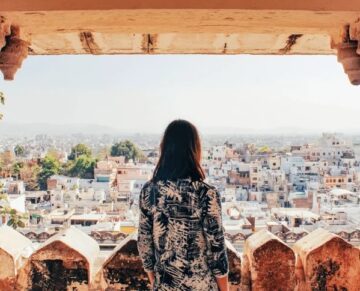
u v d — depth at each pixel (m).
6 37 3.05
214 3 2.73
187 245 2.20
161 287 2.22
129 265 3.08
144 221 2.31
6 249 3.08
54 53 4.18
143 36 3.69
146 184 2.36
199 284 2.19
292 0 2.74
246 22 3.00
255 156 66.00
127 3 2.73
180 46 4.04
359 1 2.74
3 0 2.71
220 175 56.75
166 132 2.35
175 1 2.73
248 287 3.18
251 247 3.14
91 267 3.13
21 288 3.07
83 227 17.56
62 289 3.07
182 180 2.24
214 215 2.22
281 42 3.88
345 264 3.06
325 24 3.04
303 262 3.15
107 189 45.44
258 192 47.34
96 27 3.14
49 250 3.06
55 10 2.73
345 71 3.15
